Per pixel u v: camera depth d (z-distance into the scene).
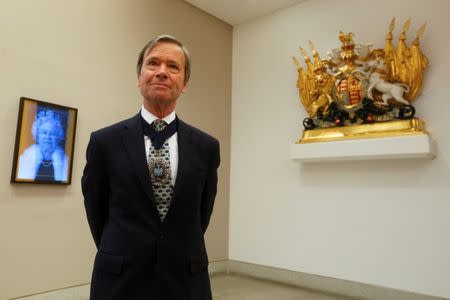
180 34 4.83
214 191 1.93
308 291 4.18
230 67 5.59
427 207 3.61
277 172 4.81
